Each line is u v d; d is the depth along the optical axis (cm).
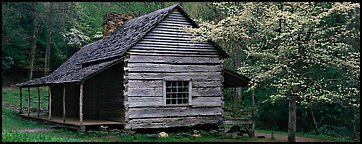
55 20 3716
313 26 1603
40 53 3819
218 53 1978
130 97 1764
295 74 1630
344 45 1631
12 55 3581
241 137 1775
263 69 1758
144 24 1945
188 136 1716
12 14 3506
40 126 1938
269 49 1675
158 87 1827
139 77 1789
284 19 1588
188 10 3419
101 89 2022
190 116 1886
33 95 3284
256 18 1700
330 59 1598
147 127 1788
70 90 2359
